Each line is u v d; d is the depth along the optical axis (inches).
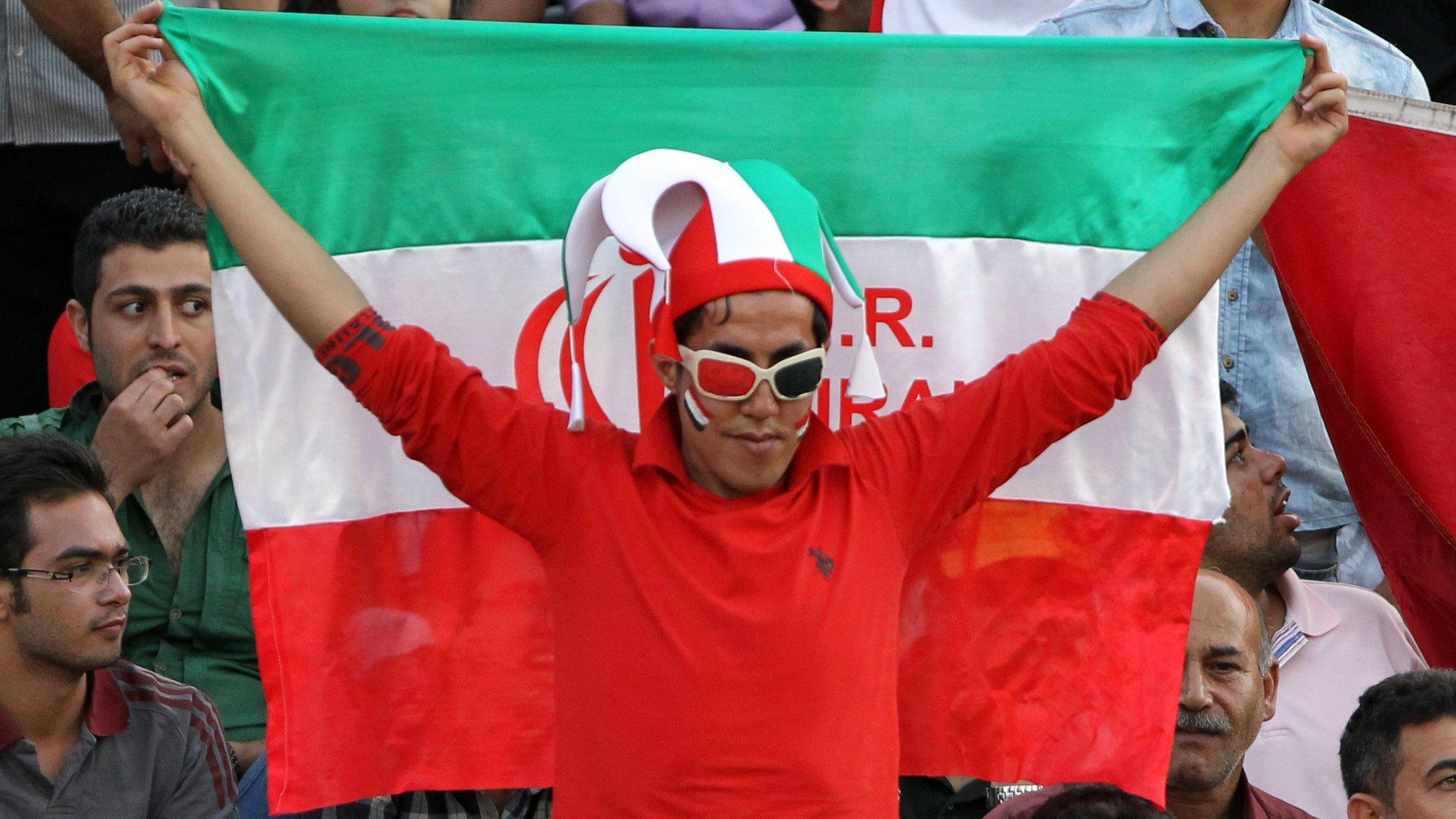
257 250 530.0
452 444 515.8
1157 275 566.6
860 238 611.5
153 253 765.9
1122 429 620.4
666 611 497.0
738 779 488.4
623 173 502.0
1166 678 616.1
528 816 673.0
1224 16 834.2
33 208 934.4
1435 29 1050.1
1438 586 709.3
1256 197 591.8
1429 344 694.5
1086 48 611.8
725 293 487.2
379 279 596.1
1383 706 707.4
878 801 503.2
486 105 597.6
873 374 538.6
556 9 957.2
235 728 748.6
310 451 596.7
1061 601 618.5
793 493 513.7
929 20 946.1
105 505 632.4
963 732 615.5
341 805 659.4
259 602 592.1
